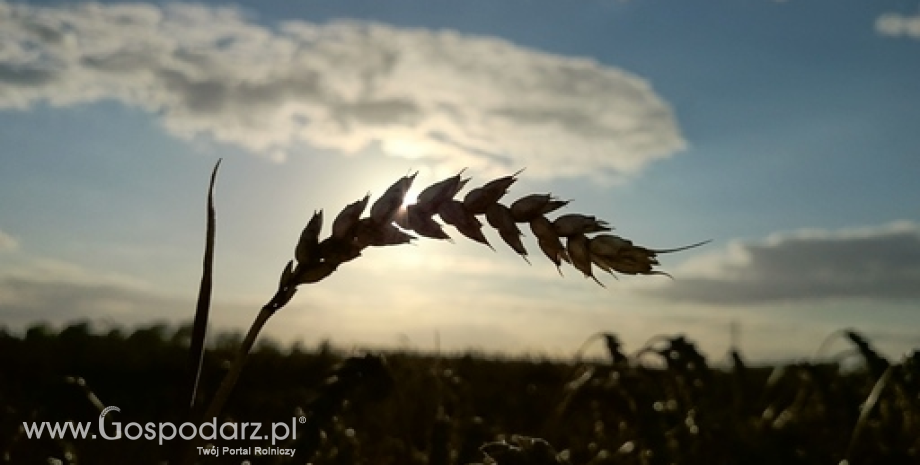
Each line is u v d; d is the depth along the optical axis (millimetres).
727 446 377
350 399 310
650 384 410
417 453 429
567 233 176
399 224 196
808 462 377
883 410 409
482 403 661
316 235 205
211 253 227
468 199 185
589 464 414
